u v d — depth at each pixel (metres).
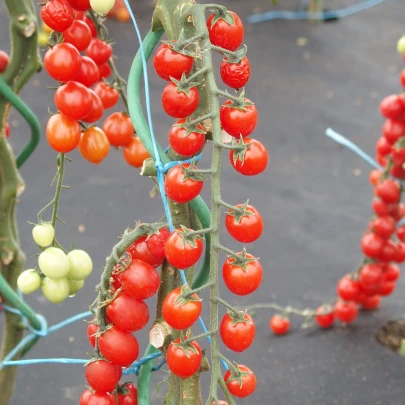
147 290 1.05
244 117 1.01
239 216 1.01
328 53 4.47
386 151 1.89
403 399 1.90
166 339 1.08
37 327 1.51
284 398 1.91
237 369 1.04
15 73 1.41
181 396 1.11
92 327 1.11
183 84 1.00
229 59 1.03
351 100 3.93
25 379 1.99
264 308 2.35
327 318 2.22
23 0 1.37
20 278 1.22
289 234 2.82
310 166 3.34
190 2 1.07
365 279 2.10
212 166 1.00
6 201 1.47
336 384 1.97
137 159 1.24
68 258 1.21
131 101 1.09
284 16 4.94
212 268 1.01
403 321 2.24
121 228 2.84
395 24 4.93
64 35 1.13
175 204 1.10
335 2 5.23
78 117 1.11
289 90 4.02
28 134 3.51
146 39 1.11
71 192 3.08
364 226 2.89
